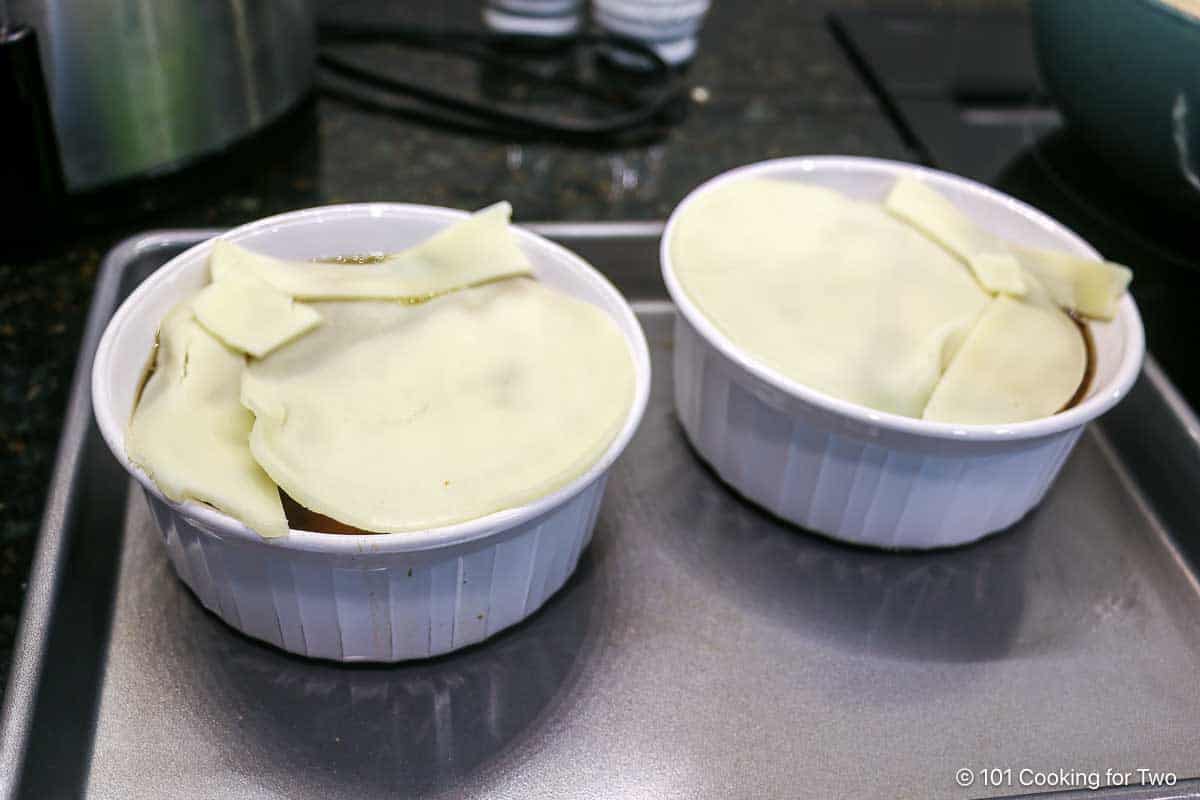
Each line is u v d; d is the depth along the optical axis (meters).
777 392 0.34
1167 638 0.36
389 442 0.30
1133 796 0.30
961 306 0.36
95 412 0.30
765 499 0.38
